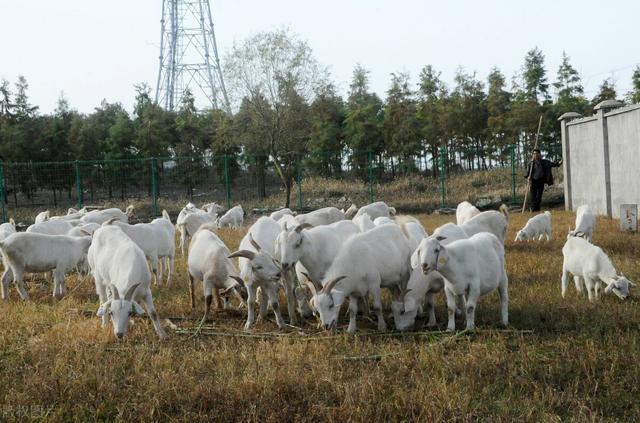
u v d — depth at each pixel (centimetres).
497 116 3616
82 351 779
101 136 3994
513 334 800
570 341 753
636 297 945
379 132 3600
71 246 1190
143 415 595
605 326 807
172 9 5819
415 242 1014
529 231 1625
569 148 2453
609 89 4112
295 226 912
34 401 632
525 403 591
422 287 870
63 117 4119
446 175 3416
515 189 3020
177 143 3903
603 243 1398
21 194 3328
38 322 953
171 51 5819
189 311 1031
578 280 1016
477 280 820
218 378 676
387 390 634
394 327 898
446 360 711
